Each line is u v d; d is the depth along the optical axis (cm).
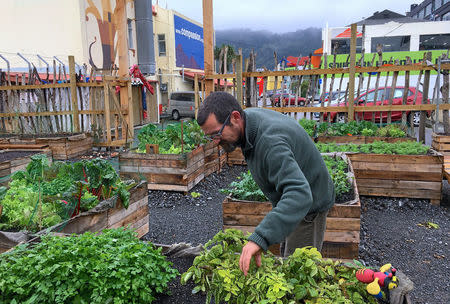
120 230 263
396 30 2575
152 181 616
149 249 235
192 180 628
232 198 390
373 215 516
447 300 313
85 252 210
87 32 1722
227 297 186
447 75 733
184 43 2802
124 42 956
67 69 1692
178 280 243
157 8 2516
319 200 228
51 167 433
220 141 192
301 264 204
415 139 720
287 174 172
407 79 772
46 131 1021
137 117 2030
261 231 162
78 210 347
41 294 194
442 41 2545
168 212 540
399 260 385
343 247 343
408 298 190
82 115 1009
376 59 1916
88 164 378
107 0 1864
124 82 971
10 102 1036
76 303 197
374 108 799
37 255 207
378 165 564
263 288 183
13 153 788
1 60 1773
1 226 321
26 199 354
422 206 542
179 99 2330
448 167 566
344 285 200
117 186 378
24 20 1738
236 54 827
